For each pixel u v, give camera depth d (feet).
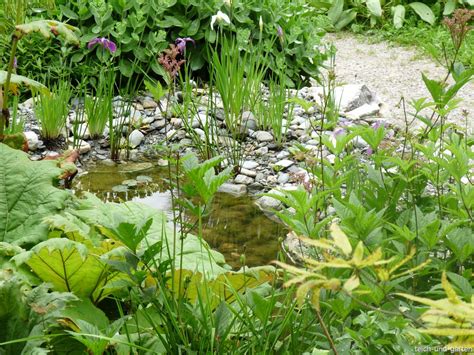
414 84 26.37
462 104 23.81
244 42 21.38
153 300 7.59
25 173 10.65
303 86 24.16
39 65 20.48
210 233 14.69
